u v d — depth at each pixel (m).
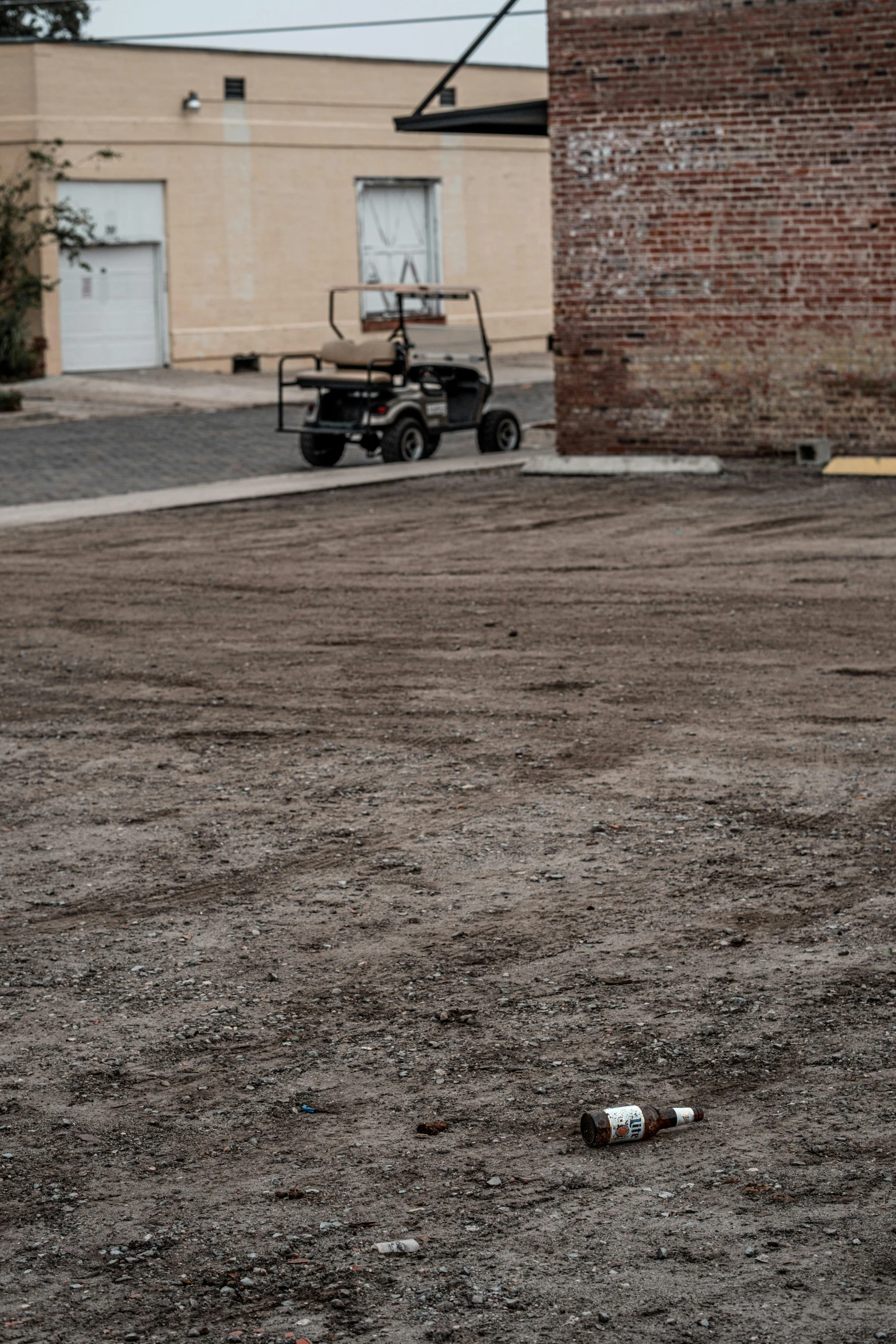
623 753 7.76
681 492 17.20
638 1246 3.70
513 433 22.20
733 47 18.03
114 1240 3.79
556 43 18.70
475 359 21.62
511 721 8.41
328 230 37.00
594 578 12.38
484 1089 4.52
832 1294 3.49
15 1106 4.48
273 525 15.89
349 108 36.97
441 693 9.04
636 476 18.62
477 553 13.74
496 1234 3.77
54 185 32.78
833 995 5.07
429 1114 4.39
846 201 17.91
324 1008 5.09
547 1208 3.88
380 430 20.41
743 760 7.56
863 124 17.69
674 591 11.75
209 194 35.06
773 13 17.81
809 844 6.43
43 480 20.20
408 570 13.02
